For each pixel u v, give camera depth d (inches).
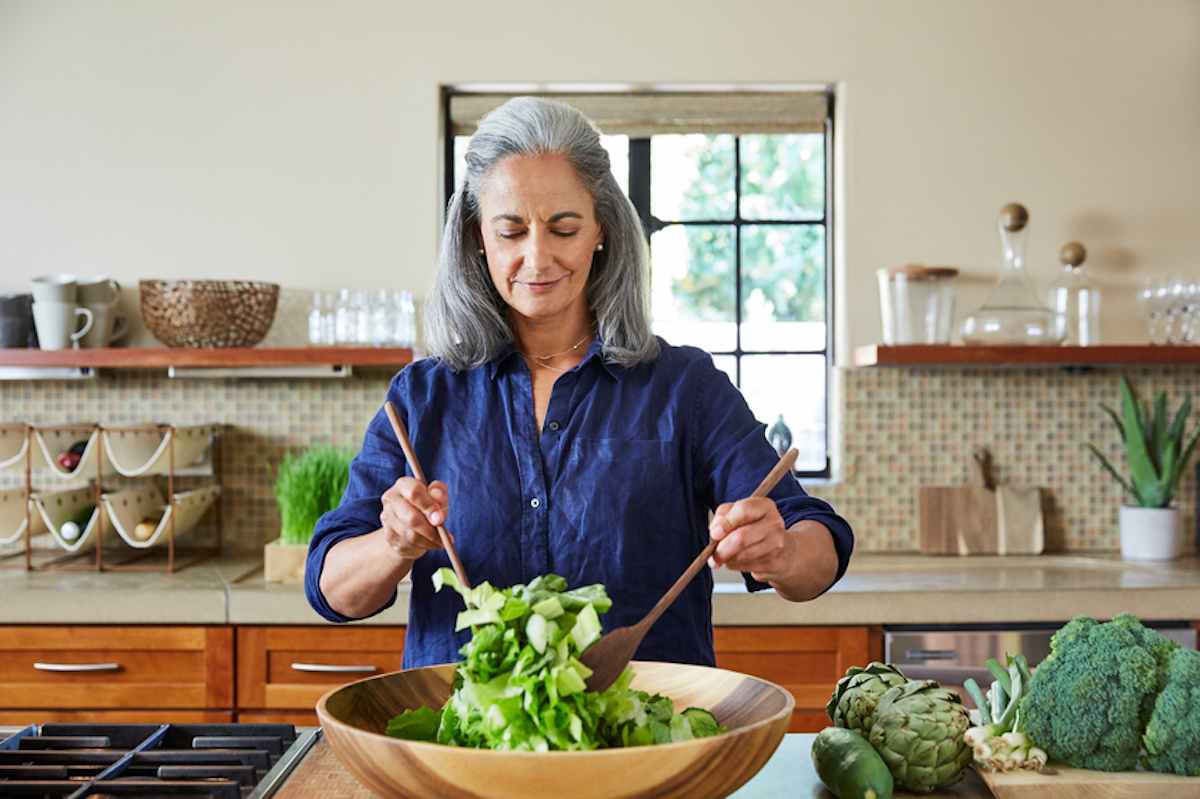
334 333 119.0
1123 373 126.8
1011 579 108.4
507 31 124.5
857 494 126.6
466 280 61.4
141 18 124.6
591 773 34.7
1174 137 126.6
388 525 49.6
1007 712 48.6
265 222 124.5
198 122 124.7
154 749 52.8
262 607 102.0
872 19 125.3
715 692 46.2
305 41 124.5
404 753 35.5
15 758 50.6
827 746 45.9
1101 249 126.3
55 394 125.5
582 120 57.8
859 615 102.1
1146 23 126.5
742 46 124.9
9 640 102.1
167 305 115.2
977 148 125.8
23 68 124.3
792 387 131.7
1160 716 45.8
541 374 62.4
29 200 124.3
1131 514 121.4
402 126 124.6
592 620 38.5
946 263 125.7
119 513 112.0
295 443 126.2
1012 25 126.0
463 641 58.2
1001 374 126.7
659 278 132.3
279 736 54.5
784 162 132.1
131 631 102.2
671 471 60.3
